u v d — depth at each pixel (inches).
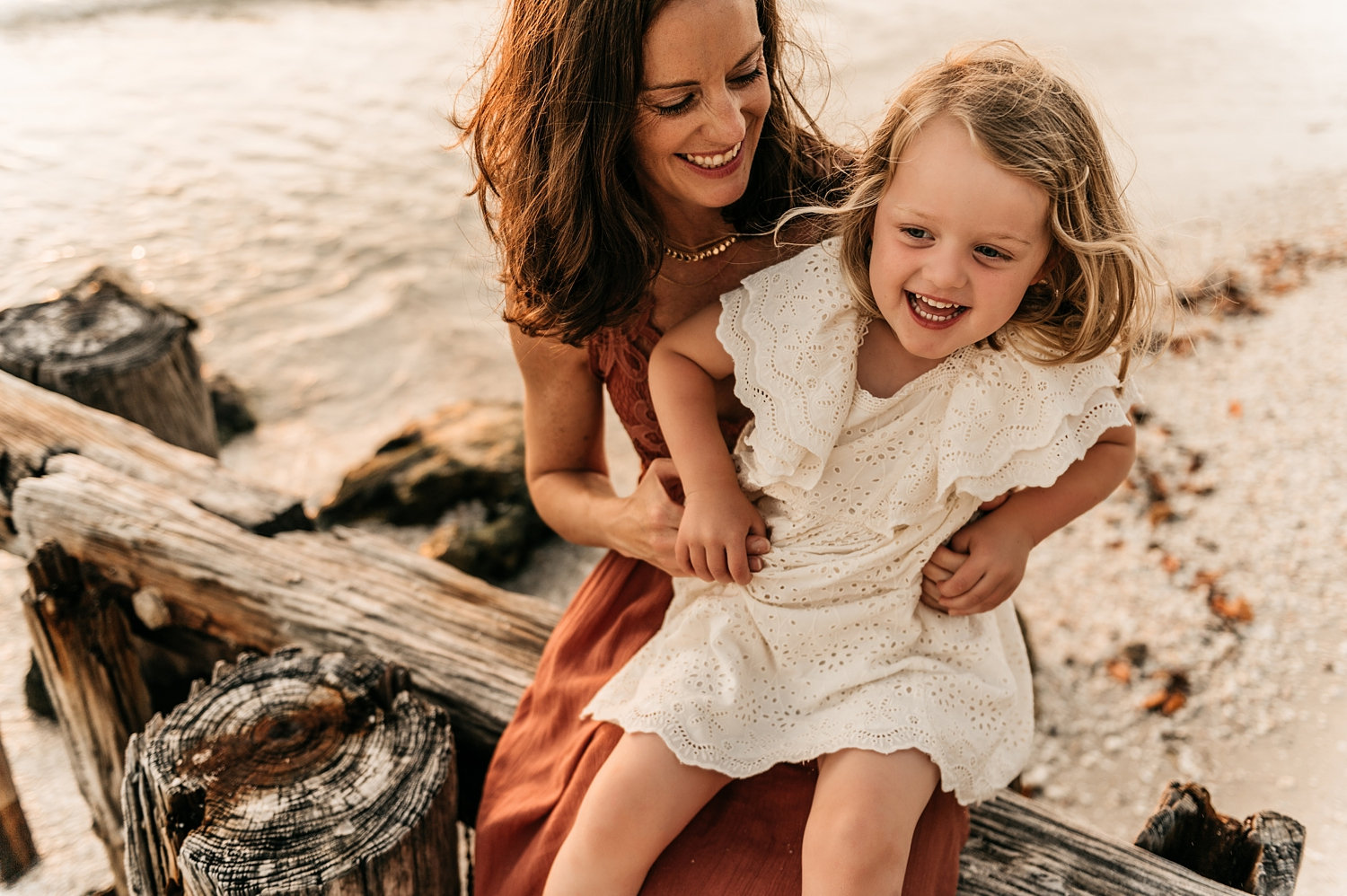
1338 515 155.4
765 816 64.1
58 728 135.6
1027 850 71.8
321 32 350.0
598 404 79.7
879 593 64.0
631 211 62.6
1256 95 296.0
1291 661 135.6
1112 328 57.7
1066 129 54.9
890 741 58.7
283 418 192.1
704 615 66.8
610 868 60.6
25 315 143.0
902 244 55.8
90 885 114.4
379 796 68.7
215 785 69.2
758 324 61.6
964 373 60.1
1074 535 158.4
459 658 86.9
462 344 212.8
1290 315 195.6
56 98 299.7
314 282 227.1
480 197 69.4
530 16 59.6
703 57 56.4
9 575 159.5
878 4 356.8
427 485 169.8
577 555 168.1
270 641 92.6
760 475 62.9
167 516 97.8
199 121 289.9
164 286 221.1
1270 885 70.3
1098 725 129.3
